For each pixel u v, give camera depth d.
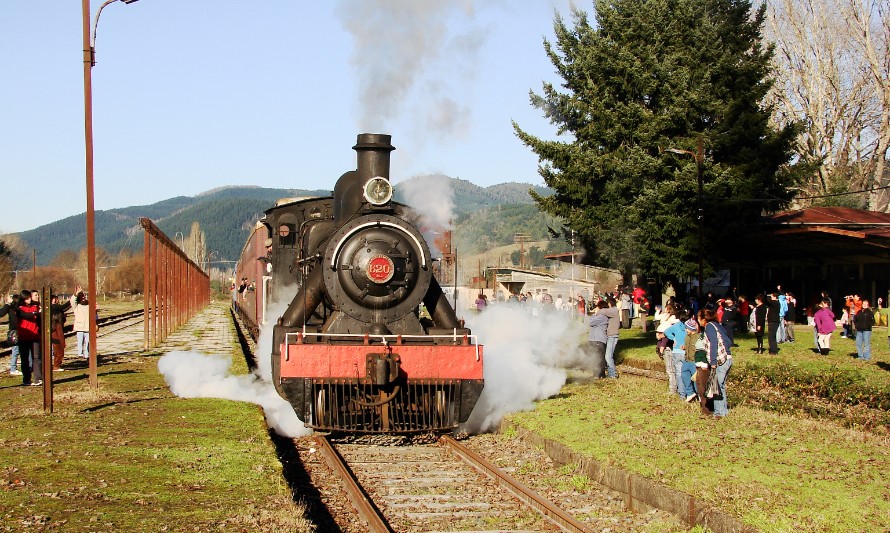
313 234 15.61
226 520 7.63
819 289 35.22
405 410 13.50
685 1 29.62
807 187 47.75
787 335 28.00
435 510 9.43
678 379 16.17
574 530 8.51
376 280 13.46
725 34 30.59
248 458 10.36
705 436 12.34
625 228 28.97
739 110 29.34
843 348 25.36
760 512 8.42
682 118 28.75
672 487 9.39
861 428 13.46
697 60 29.56
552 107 30.91
